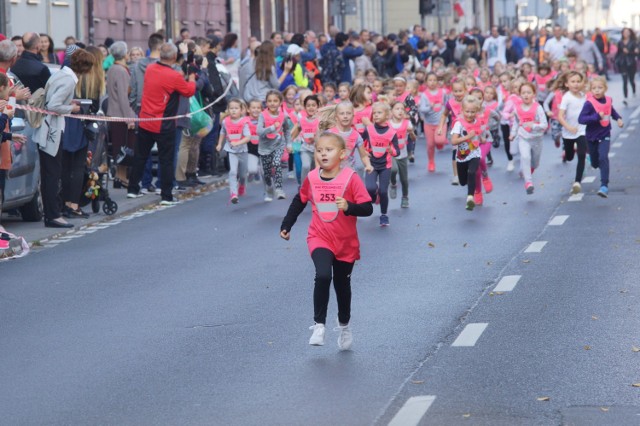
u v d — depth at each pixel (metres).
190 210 24.67
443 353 12.01
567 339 12.44
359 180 12.23
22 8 39.34
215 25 58.38
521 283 15.50
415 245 18.98
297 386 10.95
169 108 25.56
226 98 31.00
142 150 25.83
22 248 19.33
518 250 18.16
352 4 56.28
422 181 28.92
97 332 13.41
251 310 14.33
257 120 25.97
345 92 29.81
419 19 93.88
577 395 10.41
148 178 27.42
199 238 20.55
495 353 11.95
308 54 38.47
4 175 19.44
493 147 37.06
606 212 21.97
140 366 11.87
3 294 15.79
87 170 23.36
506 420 9.75
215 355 12.21
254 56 33.72
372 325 13.35
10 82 19.31
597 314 13.55
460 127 23.06
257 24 63.78
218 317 14.00
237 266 17.50
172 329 13.45
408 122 23.91
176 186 28.11
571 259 17.14
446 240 19.41
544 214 22.12
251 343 12.67
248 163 25.98
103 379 11.42
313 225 12.33
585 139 24.56
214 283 16.19
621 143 36.72
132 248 19.59
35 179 22.61
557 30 60.78
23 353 12.55
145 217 23.70
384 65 50.28
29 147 22.25
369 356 11.98
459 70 43.09
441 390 10.67
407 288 15.42
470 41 64.19
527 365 11.45
